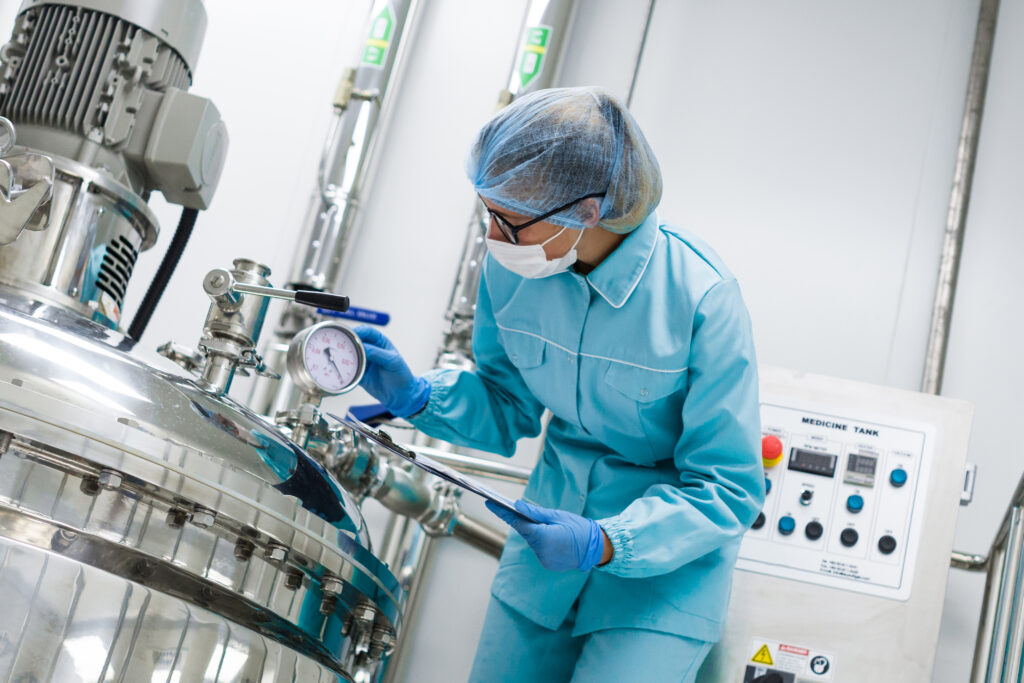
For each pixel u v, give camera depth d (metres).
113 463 1.11
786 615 1.88
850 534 1.91
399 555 2.27
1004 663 1.62
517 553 1.73
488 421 1.82
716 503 1.47
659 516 1.43
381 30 2.59
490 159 1.48
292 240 2.58
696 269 1.57
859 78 2.54
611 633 1.54
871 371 2.33
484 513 2.32
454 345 2.34
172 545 1.19
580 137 1.45
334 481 1.44
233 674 1.15
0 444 1.07
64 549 1.11
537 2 2.54
